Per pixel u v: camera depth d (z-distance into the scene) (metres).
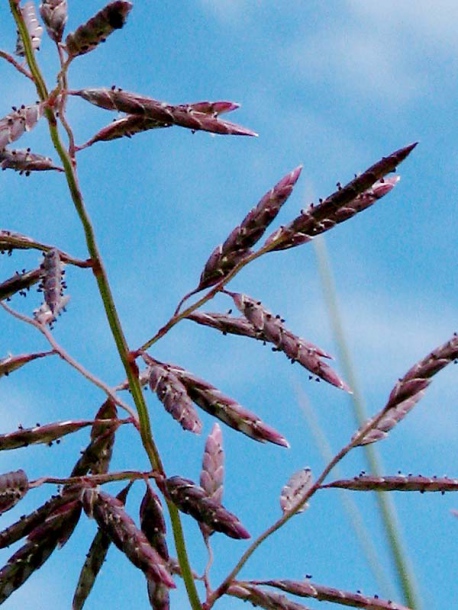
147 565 0.14
